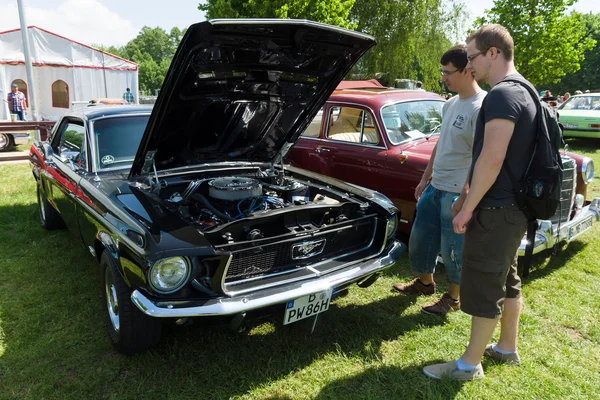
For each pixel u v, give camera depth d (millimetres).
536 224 2566
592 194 6539
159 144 3129
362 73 21688
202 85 2826
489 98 2166
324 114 5188
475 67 2357
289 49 2789
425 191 3328
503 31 2258
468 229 2377
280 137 3732
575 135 11609
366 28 20594
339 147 4953
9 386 2463
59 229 4891
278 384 2535
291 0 12930
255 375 2600
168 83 2592
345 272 2725
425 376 2643
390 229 3064
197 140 3396
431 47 20906
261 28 2494
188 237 2318
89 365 2643
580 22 15812
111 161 3467
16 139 10227
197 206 3053
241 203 3105
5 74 15281
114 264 2555
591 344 3025
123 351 2650
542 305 3520
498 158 2117
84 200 3092
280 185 3578
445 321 3273
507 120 2086
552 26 15312
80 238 3480
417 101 5168
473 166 2334
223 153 3648
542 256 4504
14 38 15461
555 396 2488
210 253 2240
